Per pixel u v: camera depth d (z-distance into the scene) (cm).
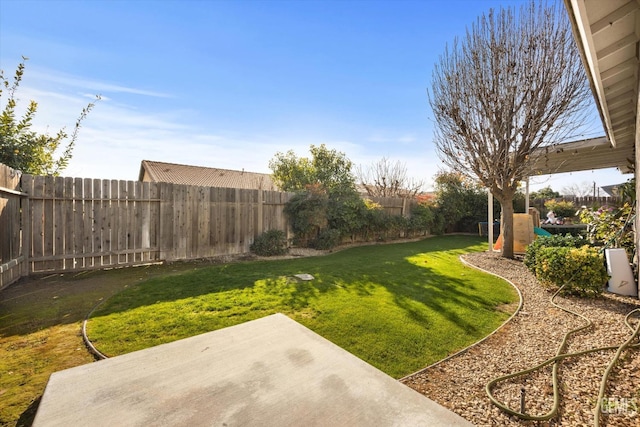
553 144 671
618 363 254
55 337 301
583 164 1055
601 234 626
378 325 334
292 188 1455
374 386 166
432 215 1438
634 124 621
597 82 403
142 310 372
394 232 1270
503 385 226
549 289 480
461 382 231
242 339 224
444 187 1608
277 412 142
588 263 431
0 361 256
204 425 132
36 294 441
